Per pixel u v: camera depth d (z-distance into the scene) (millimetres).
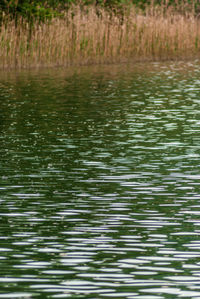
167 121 38656
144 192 24031
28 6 70188
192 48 85250
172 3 87562
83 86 55344
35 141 33156
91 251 18219
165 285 15938
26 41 68875
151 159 29172
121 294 15445
